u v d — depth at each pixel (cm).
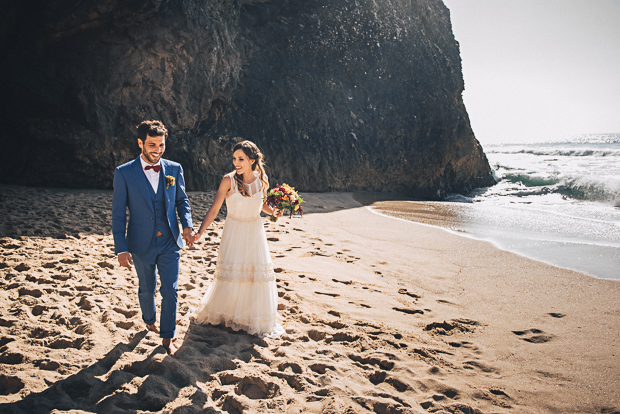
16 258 536
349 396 289
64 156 1128
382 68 1819
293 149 1552
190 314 411
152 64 1185
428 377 320
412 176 1853
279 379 306
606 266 656
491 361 354
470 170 2038
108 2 1062
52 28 1080
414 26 1962
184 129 1312
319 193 1569
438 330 416
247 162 367
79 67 1111
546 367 342
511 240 852
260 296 380
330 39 1722
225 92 1427
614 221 1106
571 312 468
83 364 305
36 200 931
